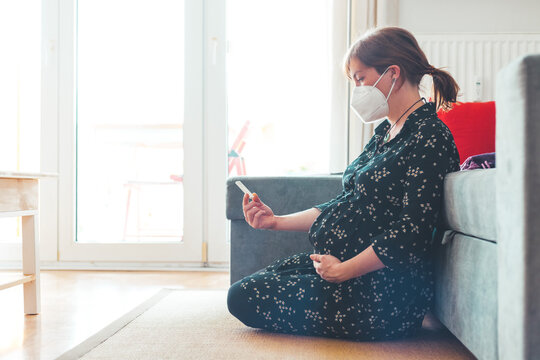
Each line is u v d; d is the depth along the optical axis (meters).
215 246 3.00
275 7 3.53
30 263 1.81
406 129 1.33
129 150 3.85
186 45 3.02
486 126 2.09
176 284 2.45
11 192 1.68
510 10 2.88
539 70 0.77
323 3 3.24
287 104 3.95
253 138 4.05
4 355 1.33
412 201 1.23
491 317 0.94
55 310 1.88
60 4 3.05
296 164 4.04
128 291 2.27
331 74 2.92
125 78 3.58
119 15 3.44
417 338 1.40
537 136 0.77
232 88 3.11
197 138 3.01
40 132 3.04
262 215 1.57
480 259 1.02
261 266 1.87
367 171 1.33
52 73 3.05
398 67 1.33
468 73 2.85
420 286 1.34
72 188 3.02
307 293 1.39
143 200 3.82
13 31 3.37
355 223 1.34
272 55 3.85
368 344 1.34
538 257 0.77
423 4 2.90
